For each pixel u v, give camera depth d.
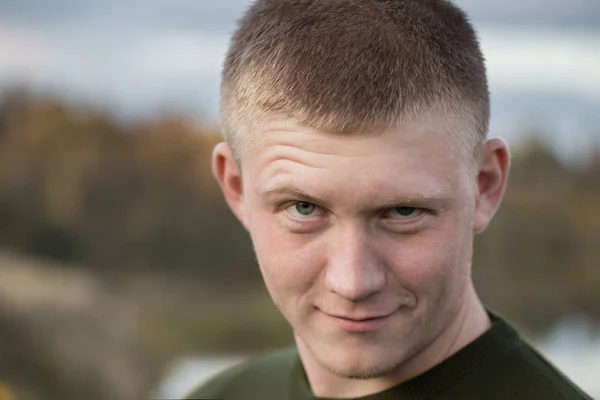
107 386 9.66
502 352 1.78
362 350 1.61
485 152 1.75
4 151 19.20
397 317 1.60
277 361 2.15
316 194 1.51
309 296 1.62
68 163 18.62
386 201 1.50
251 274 16.78
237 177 1.82
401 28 1.61
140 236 17.59
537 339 12.99
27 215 17.55
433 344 1.74
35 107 20.09
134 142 19.67
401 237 1.56
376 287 1.54
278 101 1.55
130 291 14.73
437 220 1.56
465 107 1.61
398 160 1.49
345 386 1.84
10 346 9.27
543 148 17.20
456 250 1.61
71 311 10.85
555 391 1.72
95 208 18.41
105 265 16.98
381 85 1.51
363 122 1.47
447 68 1.59
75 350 9.83
